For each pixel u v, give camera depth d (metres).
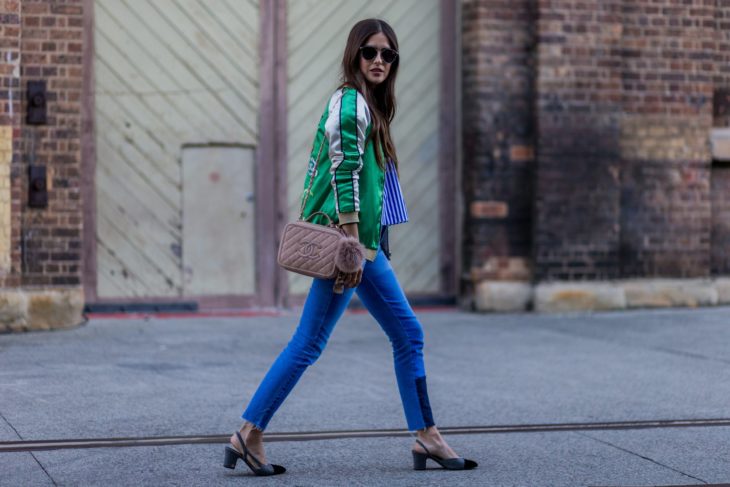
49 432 6.67
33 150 11.41
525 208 13.20
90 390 8.05
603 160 13.22
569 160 13.11
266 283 12.87
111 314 12.32
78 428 6.80
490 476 5.79
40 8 11.34
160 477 5.67
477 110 13.01
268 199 12.82
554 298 13.02
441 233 13.46
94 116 12.24
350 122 5.43
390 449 6.41
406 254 13.36
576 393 8.26
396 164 5.84
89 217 12.27
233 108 12.67
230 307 12.76
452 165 13.43
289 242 5.54
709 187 13.89
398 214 5.80
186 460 6.05
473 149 13.05
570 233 13.14
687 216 13.74
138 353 9.86
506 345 10.67
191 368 9.11
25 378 8.49
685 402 7.95
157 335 10.99
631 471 5.93
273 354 9.91
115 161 12.34
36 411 7.28
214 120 12.62
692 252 13.78
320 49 12.95
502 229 13.13
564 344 10.76
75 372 8.80
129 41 12.32
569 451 6.40
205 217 12.66
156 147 12.45
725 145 13.86
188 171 12.57
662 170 13.62
